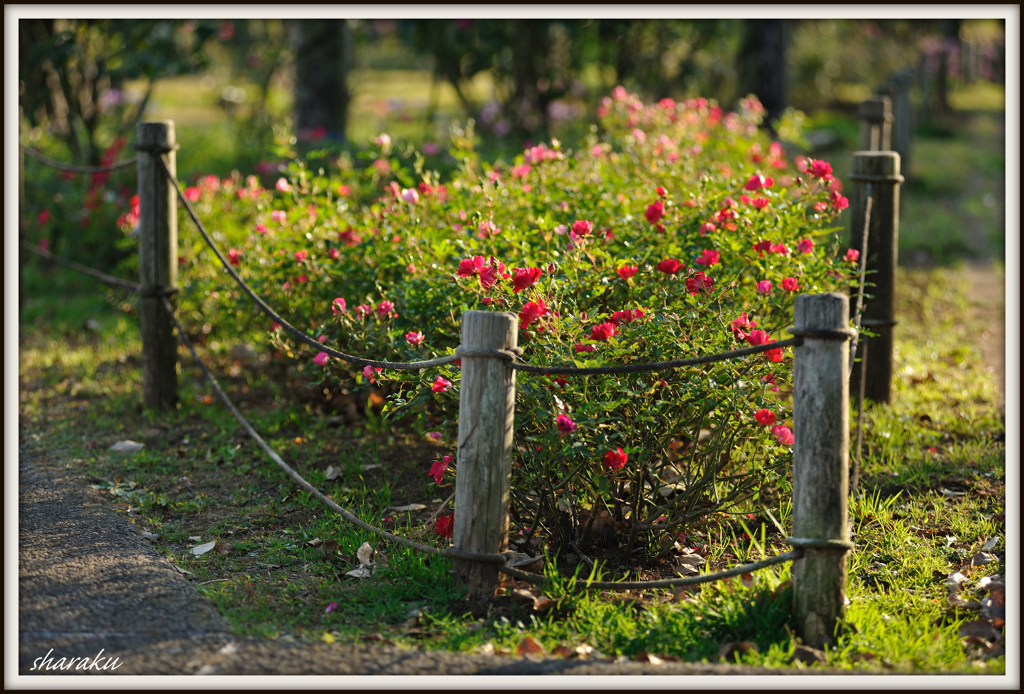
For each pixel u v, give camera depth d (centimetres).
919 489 430
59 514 392
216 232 605
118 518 395
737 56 1230
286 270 495
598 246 412
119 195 779
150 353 527
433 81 1055
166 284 523
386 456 477
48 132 947
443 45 966
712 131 671
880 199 503
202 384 583
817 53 1858
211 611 314
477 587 329
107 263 772
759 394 364
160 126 507
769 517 375
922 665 292
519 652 294
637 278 404
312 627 310
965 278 840
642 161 546
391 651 289
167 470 459
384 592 340
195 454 481
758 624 311
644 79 992
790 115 671
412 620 318
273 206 583
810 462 300
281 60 1135
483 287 351
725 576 312
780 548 379
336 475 450
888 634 311
